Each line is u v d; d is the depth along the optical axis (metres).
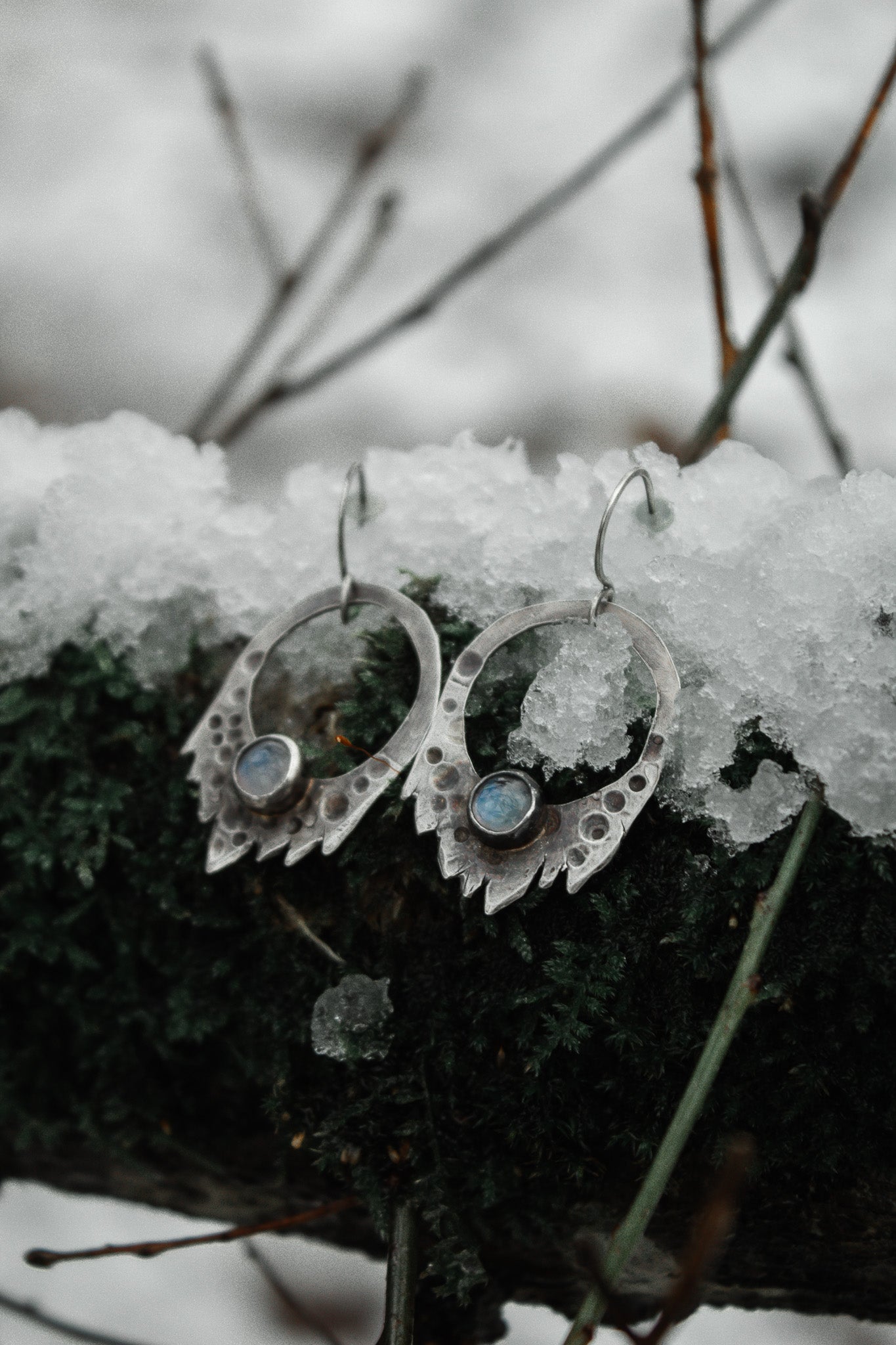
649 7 0.81
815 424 0.59
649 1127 0.28
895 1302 0.30
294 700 0.30
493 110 0.78
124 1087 0.30
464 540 0.29
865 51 0.75
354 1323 0.40
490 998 0.28
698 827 0.28
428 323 0.66
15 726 0.30
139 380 0.64
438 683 0.28
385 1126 0.28
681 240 0.69
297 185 0.74
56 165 0.75
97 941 0.30
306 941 0.29
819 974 0.27
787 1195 0.28
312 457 0.60
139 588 0.30
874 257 0.66
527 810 0.27
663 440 0.60
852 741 0.27
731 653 0.28
